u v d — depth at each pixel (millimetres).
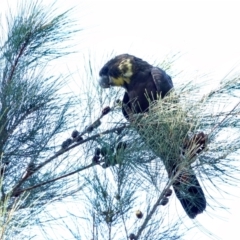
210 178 8945
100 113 10336
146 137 9195
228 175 8922
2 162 9664
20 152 9836
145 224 8758
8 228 7051
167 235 8781
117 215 8867
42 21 9914
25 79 9875
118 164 8984
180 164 8883
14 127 9773
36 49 9977
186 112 9156
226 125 9023
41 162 9914
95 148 9773
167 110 9305
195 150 8898
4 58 9906
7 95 9695
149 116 9406
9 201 8992
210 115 9102
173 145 9055
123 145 9336
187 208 9469
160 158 9062
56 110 9953
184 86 9438
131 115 9922
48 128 9953
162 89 11977
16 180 9680
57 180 9578
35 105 9828
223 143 8961
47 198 9438
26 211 8797
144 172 8961
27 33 9875
